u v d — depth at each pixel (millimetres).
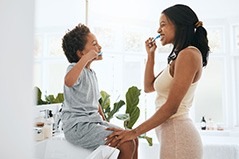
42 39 1428
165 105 981
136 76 3137
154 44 1426
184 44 1098
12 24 303
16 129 311
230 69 3074
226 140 2744
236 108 3070
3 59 294
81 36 1253
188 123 1102
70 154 1218
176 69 1018
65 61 1608
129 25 3070
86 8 1992
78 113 1199
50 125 1402
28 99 326
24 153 323
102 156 908
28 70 324
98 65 2730
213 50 3182
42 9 1405
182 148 1056
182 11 1098
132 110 2156
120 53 2994
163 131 1125
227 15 3014
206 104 3166
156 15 3012
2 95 294
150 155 2658
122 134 1032
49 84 1511
